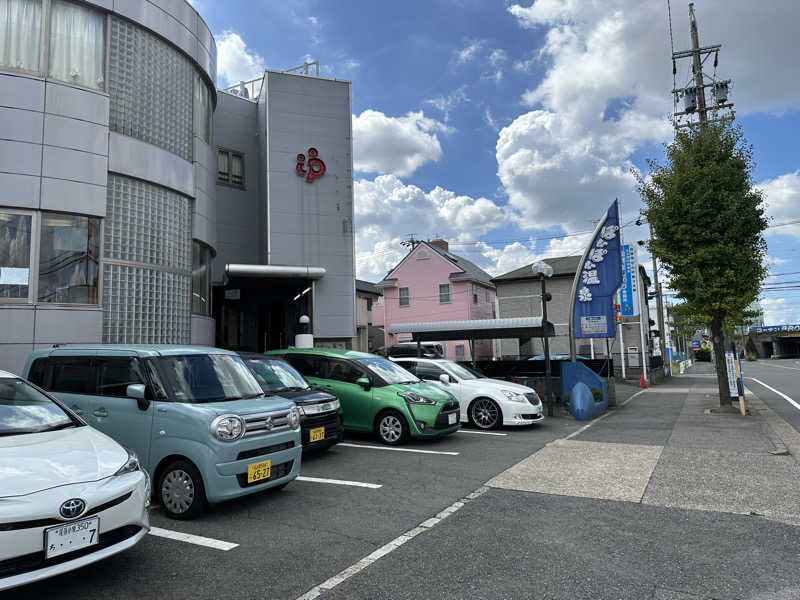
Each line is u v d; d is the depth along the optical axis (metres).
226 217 15.88
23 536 3.04
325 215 15.48
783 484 6.03
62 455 3.69
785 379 26.75
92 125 9.48
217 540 4.43
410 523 4.86
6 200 8.55
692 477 6.38
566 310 31.62
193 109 11.83
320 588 3.53
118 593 3.48
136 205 10.18
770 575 3.70
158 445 5.11
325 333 15.05
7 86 8.72
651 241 13.20
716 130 12.91
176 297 10.95
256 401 5.59
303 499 5.63
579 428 10.60
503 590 3.48
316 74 16.84
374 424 8.82
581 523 4.83
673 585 3.55
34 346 8.59
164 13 10.89
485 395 10.46
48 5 9.27
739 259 11.98
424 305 37.12
